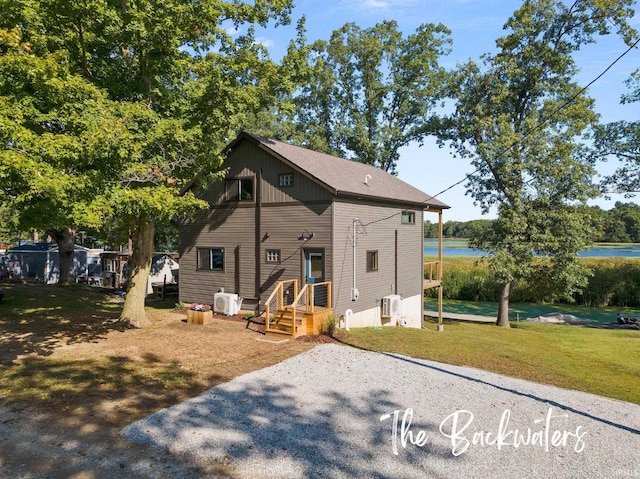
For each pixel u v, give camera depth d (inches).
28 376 364.2
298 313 573.6
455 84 1010.1
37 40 413.1
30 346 464.8
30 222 396.2
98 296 869.8
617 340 694.5
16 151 328.5
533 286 968.9
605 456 257.4
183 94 567.5
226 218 706.2
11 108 344.8
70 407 302.2
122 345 478.6
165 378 368.8
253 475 222.2
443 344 550.3
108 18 460.8
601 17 837.8
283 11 597.3
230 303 658.8
